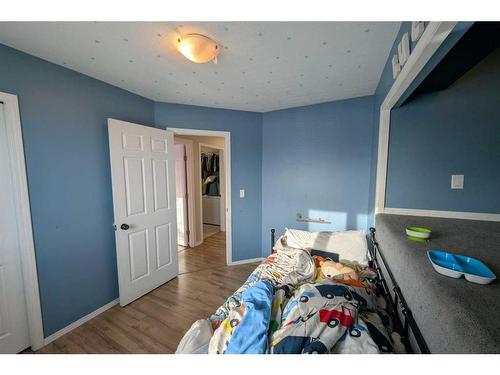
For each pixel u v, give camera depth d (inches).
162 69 69.0
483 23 32.5
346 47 56.6
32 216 60.7
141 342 64.4
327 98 96.0
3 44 54.4
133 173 84.1
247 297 48.6
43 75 62.1
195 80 77.3
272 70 69.6
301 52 59.0
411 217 62.6
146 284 90.4
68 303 69.2
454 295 24.4
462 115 59.0
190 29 49.5
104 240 79.8
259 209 123.0
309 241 85.1
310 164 107.2
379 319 43.9
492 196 57.9
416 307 32.1
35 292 61.3
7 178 57.8
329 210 103.8
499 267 30.6
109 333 68.2
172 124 102.3
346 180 98.9
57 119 65.5
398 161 66.4
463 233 46.8
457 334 20.9
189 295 89.9
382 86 71.0
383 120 66.9
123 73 71.7
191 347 41.4
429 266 31.9
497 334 18.5
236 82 79.0
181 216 151.2
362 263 74.5
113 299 83.3
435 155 62.3
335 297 44.1
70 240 69.6
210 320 50.6
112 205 82.0
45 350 61.6
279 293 51.6
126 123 80.9
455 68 48.3
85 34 51.1
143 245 89.0
